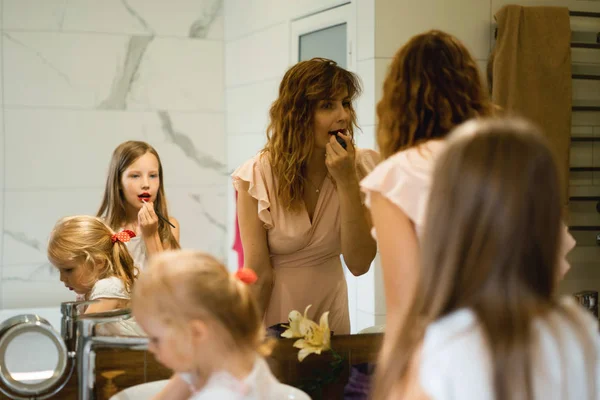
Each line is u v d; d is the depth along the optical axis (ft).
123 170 6.13
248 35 9.77
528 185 2.32
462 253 2.38
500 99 6.84
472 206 2.36
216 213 10.61
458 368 2.33
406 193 3.44
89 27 9.84
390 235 3.50
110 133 10.03
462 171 2.39
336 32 7.75
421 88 3.63
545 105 6.94
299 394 3.75
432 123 3.61
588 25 7.30
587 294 5.16
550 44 6.95
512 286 2.34
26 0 9.55
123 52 10.00
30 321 4.22
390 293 3.52
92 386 4.02
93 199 10.00
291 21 8.65
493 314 2.33
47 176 9.78
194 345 3.06
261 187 5.24
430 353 2.41
